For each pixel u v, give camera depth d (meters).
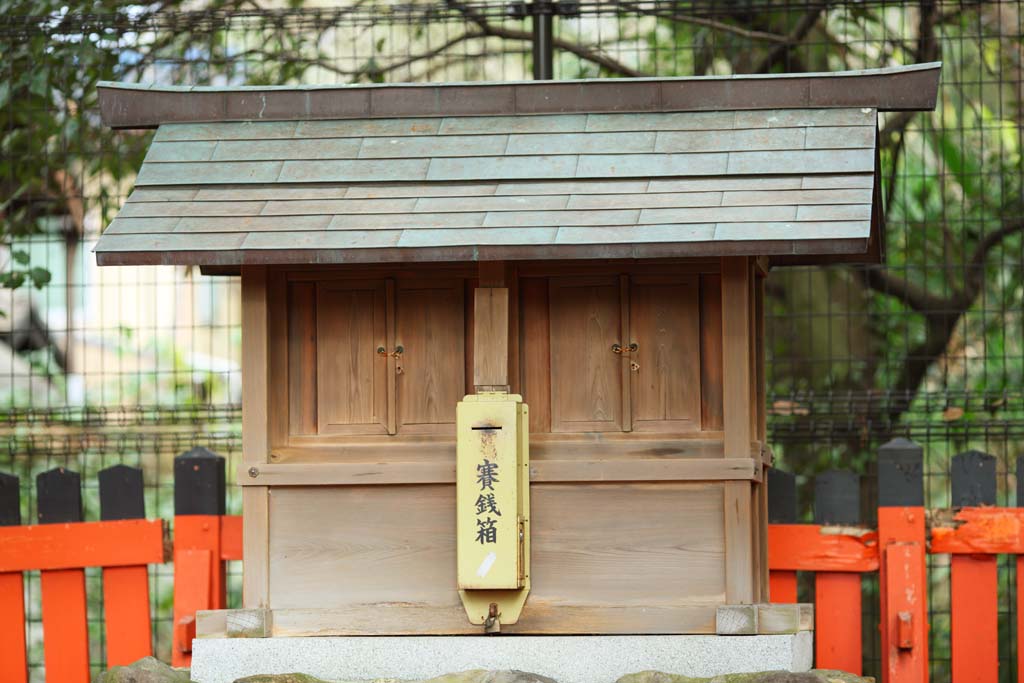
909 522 6.34
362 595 5.49
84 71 8.52
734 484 5.33
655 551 5.39
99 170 8.74
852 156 5.39
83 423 7.79
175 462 6.76
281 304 5.66
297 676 5.31
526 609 5.41
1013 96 9.60
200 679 5.45
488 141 5.70
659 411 5.50
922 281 9.37
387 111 5.88
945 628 9.53
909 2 8.66
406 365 5.62
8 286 8.20
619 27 9.47
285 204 5.49
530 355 5.58
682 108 5.73
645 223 5.17
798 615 5.29
